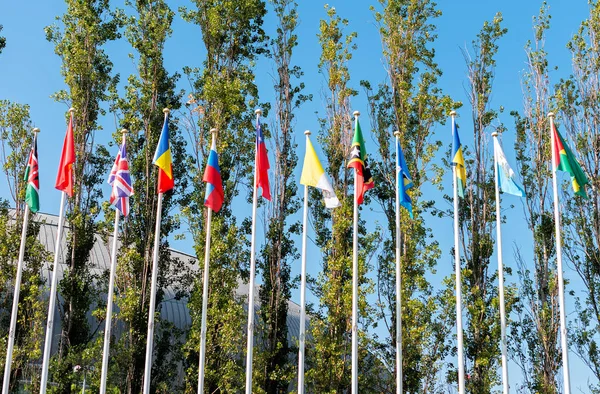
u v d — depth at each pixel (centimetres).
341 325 4078
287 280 4512
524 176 4469
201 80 4594
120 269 4169
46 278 4466
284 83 4831
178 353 4231
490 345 4006
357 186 2972
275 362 4244
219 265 3969
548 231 4303
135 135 4531
